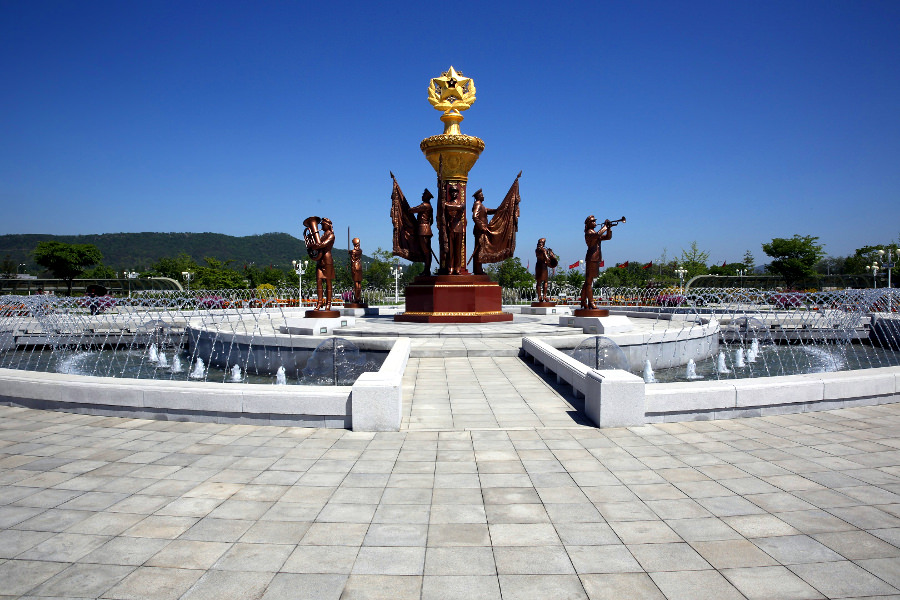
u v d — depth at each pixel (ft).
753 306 95.20
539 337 44.21
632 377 23.43
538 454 19.39
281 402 22.94
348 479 17.04
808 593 10.93
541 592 10.99
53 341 63.10
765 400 24.44
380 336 47.50
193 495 15.80
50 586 11.20
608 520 14.17
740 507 14.94
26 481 16.88
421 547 12.78
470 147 58.18
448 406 26.53
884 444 20.48
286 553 12.52
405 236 62.80
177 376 46.21
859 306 82.74
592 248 52.16
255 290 126.11
